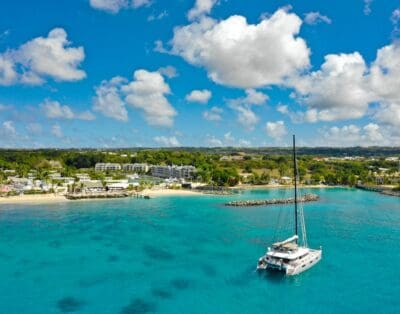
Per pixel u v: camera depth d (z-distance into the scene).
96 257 119.56
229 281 99.25
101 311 82.44
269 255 105.44
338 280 99.50
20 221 179.75
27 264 112.50
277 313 81.50
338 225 170.88
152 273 105.19
